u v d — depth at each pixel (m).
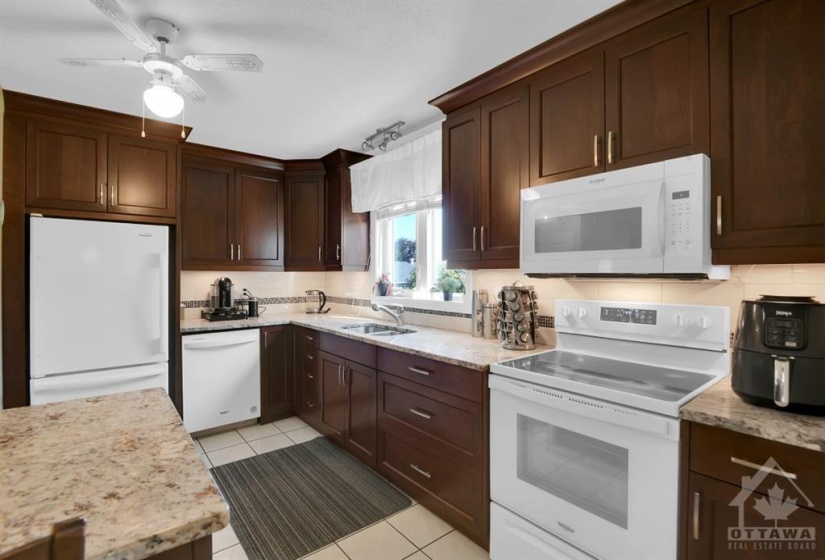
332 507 2.19
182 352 2.98
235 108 2.56
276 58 1.97
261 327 3.37
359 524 2.04
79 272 2.54
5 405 2.38
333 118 2.73
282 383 3.49
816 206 1.21
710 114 1.41
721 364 1.53
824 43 1.20
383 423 2.44
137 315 2.72
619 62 1.67
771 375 1.14
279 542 1.91
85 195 2.61
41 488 0.75
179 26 1.71
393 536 1.96
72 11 1.60
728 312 1.51
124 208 2.75
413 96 2.41
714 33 1.41
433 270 3.14
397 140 3.29
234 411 3.22
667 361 1.68
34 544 0.43
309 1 1.57
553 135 1.89
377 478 2.49
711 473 1.14
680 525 1.21
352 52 1.92
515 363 1.78
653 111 1.56
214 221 3.42
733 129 1.36
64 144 2.55
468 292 2.76
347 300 3.97
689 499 1.19
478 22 1.70
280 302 4.10
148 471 0.83
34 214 2.47
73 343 2.52
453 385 1.95
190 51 1.90
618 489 1.35
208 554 0.72
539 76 1.95
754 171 1.32
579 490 1.46
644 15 1.57
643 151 1.59
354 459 2.74
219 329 3.14
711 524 1.15
